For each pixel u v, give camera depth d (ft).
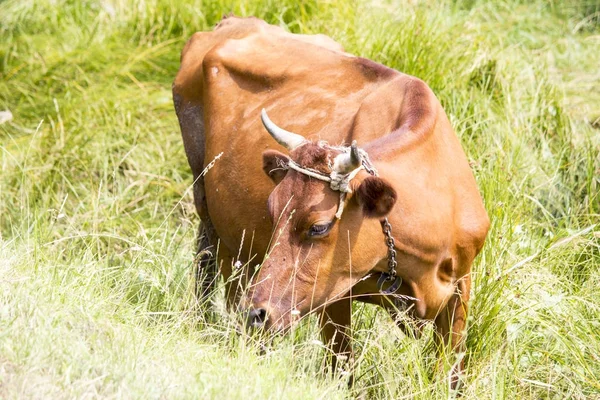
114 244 89.66
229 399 52.70
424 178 61.57
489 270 72.23
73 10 131.95
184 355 58.54
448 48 107.55
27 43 125.70
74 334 56.13
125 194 96.94
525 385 66.95
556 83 111.75
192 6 123.95
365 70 71.36
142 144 104.53
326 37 85.66
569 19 138.51
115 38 125.18
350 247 58.29
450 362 65.16
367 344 68.59
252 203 70.44
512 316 69.36
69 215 96.12
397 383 62.80
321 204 57.00
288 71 75.41
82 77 117.29
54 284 63.00
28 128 111.34
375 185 55.52
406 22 106.83
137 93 113.39
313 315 67.82
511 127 97.25
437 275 63.62
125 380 51.85
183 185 99.81
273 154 59.77
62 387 50.08
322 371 64.34
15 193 97.50
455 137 67.10
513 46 118.01
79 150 103.35
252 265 72.23
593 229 83.35
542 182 91.50
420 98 64.75
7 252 67.82
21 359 51.42
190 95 84.28
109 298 65.36
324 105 70.38
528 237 80.59
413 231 60.23
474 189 66.13
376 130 65.77
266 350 60.13
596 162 93.20
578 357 67.31
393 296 63.57
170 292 74.33
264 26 84.84
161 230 91.30
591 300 75.05
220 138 76.74
